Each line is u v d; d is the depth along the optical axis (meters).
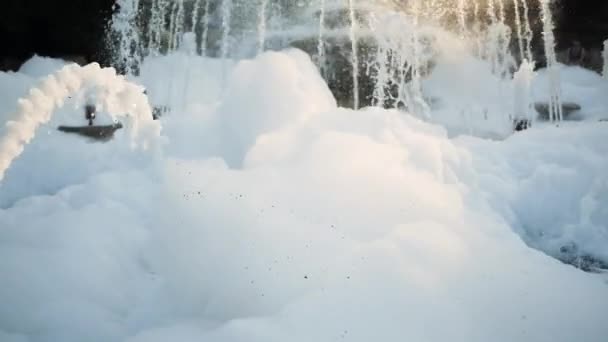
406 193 3.23
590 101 8.96
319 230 2.80
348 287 2.42
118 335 2.44
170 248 3.03
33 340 2.37
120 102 3.18
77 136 5.56
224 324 2.29
